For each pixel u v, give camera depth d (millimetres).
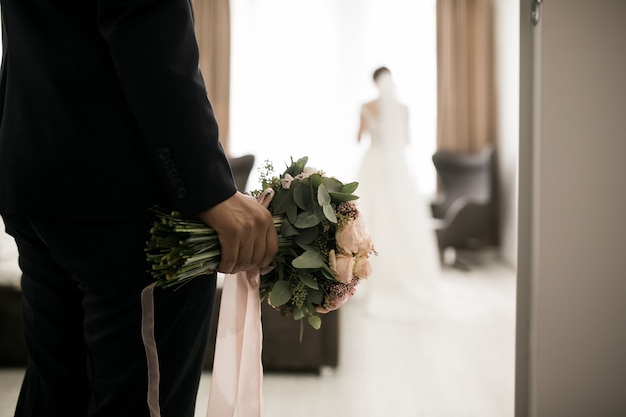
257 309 1016
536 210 1458
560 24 1428
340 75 6152
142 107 791
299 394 2393
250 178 4891
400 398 2352
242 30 6090
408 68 6328
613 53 1433
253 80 6121
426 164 6426
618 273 1458
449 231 5523
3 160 876
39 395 957
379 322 3594
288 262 1045
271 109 6137
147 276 888
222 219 842
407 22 6277
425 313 3793
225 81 6027
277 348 2588
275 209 1026
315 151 6172
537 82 1444
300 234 1028
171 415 971
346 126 6164
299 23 6105
